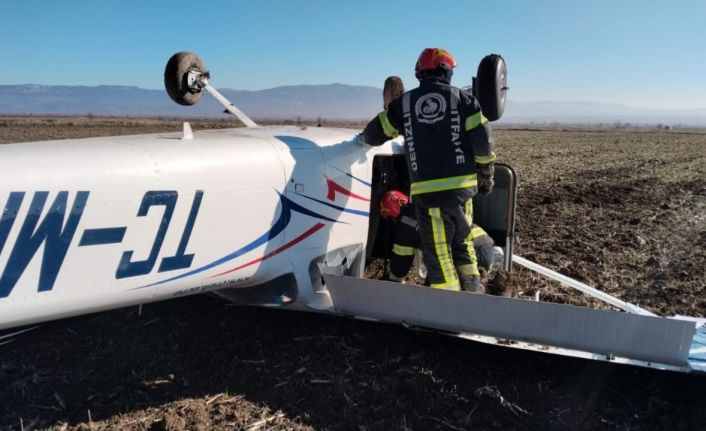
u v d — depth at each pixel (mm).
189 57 4730
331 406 3344
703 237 7887
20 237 2748
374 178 4812
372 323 4148
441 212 3873
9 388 3561
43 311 2877
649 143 41188
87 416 3264
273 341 4113
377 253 5234
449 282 3875
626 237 7805
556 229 8359
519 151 29656
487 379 3545
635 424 3115
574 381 3496
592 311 3059
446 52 3938
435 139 3811
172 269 3281
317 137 4203
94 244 2969
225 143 3656
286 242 3842
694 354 3188
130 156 3152
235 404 3377
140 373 3727
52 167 2877
